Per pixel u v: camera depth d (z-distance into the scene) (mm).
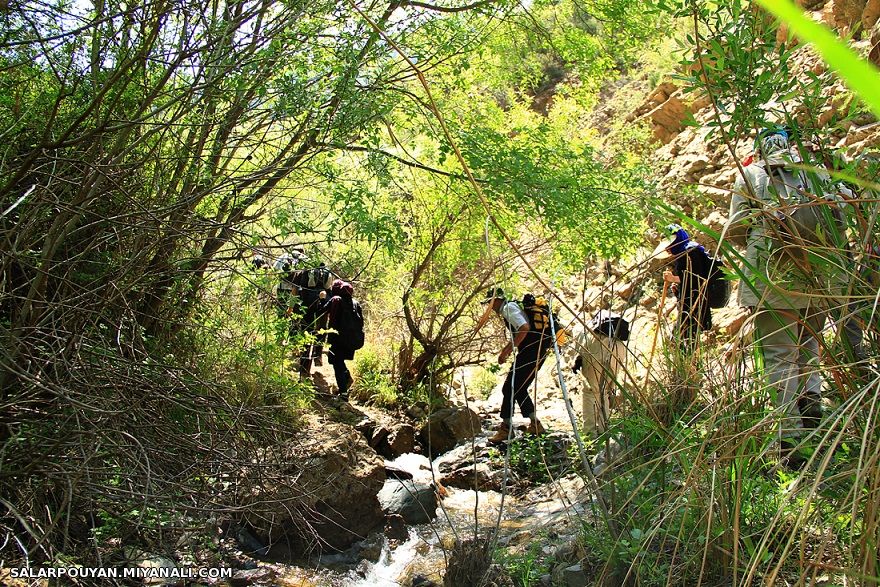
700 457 2502
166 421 3701
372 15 5293
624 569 3002
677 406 3404
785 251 2623
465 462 7141
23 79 4441
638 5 6875
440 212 8461
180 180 4711
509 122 8492
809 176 2818
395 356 9688
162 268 4375
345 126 4891
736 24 2562
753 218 3025
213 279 5043
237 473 3795
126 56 3945
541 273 7527
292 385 6266
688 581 2797
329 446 5590
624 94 14922
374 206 5648
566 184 5859
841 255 2535
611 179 6258
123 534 3508
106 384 3545
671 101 12422
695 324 4250
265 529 5027
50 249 3619
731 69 2586
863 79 287
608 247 5922
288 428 5449
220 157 4957
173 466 3717
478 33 6406
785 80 2611
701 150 10148
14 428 3549
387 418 8172
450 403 8734
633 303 3631
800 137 2785
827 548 2572
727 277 2736
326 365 10078
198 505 3590
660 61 13180
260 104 4699
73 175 4227
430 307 9398
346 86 4844
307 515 5047
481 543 3861
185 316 5141
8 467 3312
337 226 5160
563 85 8820
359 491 5492
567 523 3891
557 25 7574
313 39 5035
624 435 3350
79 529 3682
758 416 2816
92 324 3805
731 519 2736
